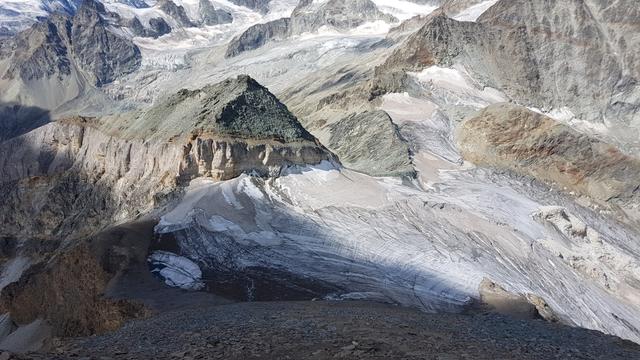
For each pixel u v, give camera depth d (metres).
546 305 44.25
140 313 32.88
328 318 19.95
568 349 17.25
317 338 16.39
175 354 14.88
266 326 18.28
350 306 26.48
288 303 26.95
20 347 43.94
